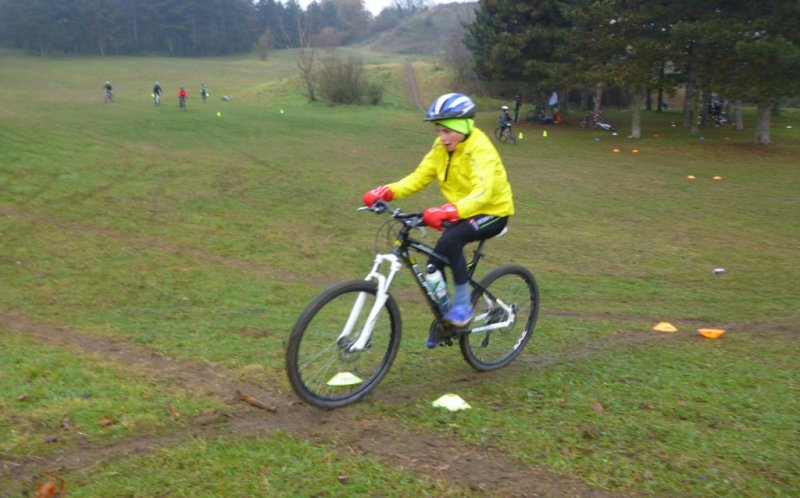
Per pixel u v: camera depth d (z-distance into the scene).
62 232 10.99
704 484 3.26
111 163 18.28
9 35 102.19
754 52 24.83
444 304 4.55
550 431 3.83
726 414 4.12
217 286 8.48
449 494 3.16
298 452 3.53
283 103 54.56
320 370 4.20
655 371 5.05
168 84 74.06
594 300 8.27
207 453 3.49
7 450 3.49
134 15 112.50
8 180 14.65
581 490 3.23
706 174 22.34
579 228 13.55
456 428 3.88
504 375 4.98
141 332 6.26
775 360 5.56
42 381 4.65
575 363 5.27
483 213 4.43
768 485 3.26
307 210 14.09
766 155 27.67
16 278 8.38
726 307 7.97
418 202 15.99
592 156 27.05
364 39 138.38
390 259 4.33
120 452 3.53
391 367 5.04
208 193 15.19
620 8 30.69
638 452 3.58
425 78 62.03
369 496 3.12
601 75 31.17
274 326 6.64
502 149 28.62
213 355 5.41
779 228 13.98
